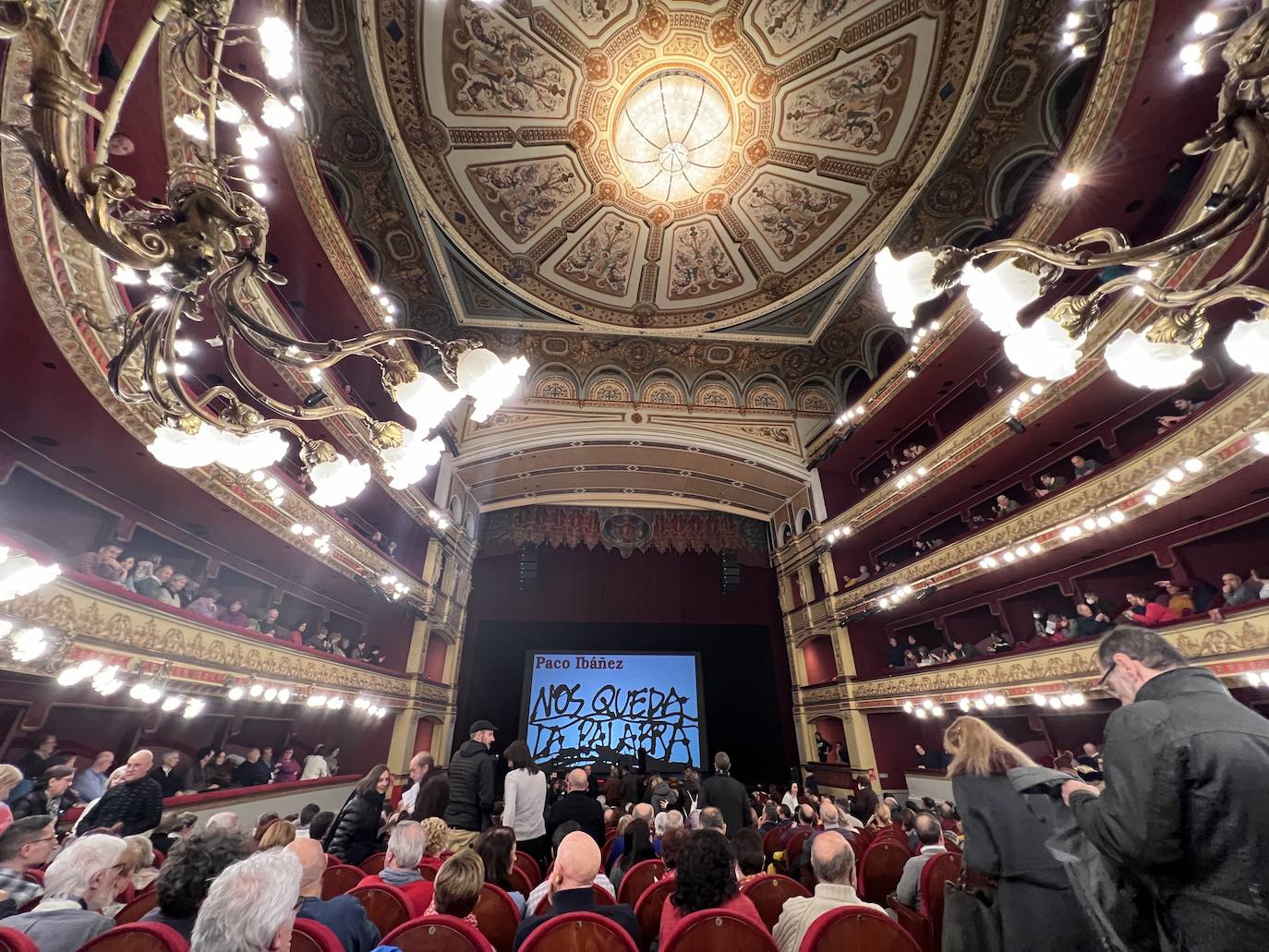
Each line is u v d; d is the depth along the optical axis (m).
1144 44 7.86
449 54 10.96
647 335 16.92
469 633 19.03
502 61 11.37
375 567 13.16
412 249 13.77
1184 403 10.25
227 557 11.45
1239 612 8.02
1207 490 8.78
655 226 14.88
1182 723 1.39
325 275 11.20
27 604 5.75
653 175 13.79
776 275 15.62
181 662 7.89
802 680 18.67
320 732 14.06
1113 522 9.75
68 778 6.36
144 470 8.53
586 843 3.08
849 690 16.16
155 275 2.42
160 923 2.11
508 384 2.77
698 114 12.73
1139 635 1.77
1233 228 2.35
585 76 11.97
